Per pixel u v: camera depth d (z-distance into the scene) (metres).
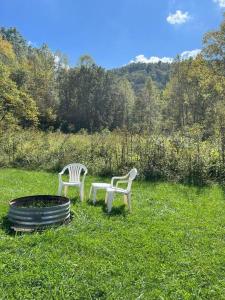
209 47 27.12
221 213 5.86
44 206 5.30
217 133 10.82
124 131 11.04
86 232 4.71
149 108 46.72
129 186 5.97
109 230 4.85
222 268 3.71
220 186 8.09
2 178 9.02
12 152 11.70
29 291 3.15
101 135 12.91
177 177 8.70
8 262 3.68
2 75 17.17
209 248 4.27
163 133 10.66
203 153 9.13
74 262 3.73
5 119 16.20
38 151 11.55
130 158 9.70
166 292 3.19
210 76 27.02
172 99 42.81
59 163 10.65
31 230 4.67
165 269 3.63
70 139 12.44
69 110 42.78
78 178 7.00
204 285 3.35
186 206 6.33
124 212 5.83
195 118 33.66
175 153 9.28
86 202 6.50
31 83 33.84
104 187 6.41
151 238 4.52
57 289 3.17
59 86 44.28
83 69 46.12
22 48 58.22
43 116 33.94
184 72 39.88
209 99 29.22
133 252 4.03
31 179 9.02
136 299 3.06
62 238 4.35
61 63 46.78
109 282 3.33
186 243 4.40
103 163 9.97
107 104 46.03
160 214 5.73
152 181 8.75
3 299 3.01
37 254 3.90
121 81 52.94
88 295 3.11
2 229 4.77
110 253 3.98
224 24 26.05
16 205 5.25
